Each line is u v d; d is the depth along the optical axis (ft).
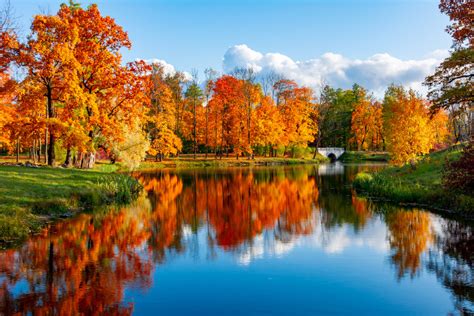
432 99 73.77
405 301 32.63
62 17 103.76
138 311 30.66
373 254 45.75
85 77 111.86
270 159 234.99
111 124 111.24
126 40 112.68
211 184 122.21
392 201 82.94
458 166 67.67
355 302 32.55
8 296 33.04
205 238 54.29
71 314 29.86
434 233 54.80
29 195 65.46
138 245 49.83
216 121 232.53
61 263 41.73
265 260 44.01
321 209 76.84
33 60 95.71
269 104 247.91
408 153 109.60
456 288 35.27
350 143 308.81
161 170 179.63
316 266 41.68
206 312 30.58
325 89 293.43
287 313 30.63
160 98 204.74
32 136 104.12
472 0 68.39
